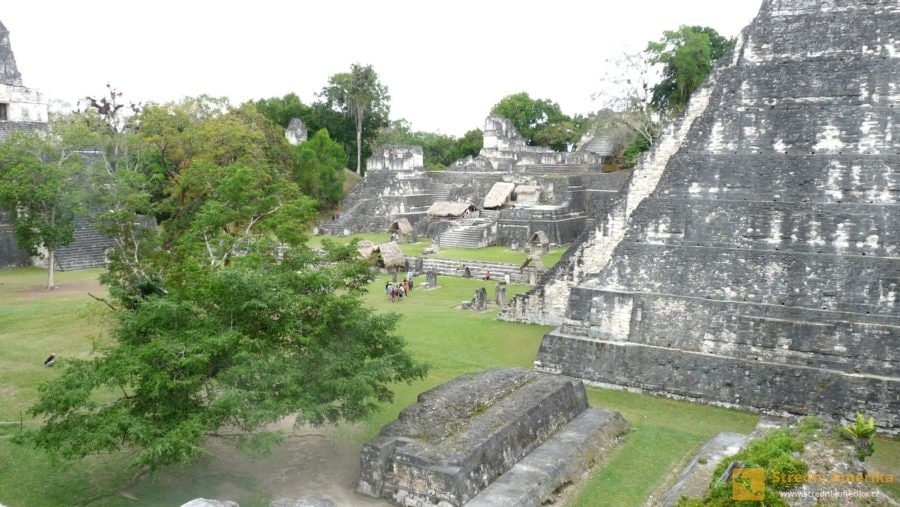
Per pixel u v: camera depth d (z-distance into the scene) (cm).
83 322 2642
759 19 2080
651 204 2056
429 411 1462
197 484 1356
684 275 1969
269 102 8219
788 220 1870
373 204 6366
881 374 1675
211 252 2061
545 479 1336
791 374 1759
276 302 1395
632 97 6247
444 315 3002
